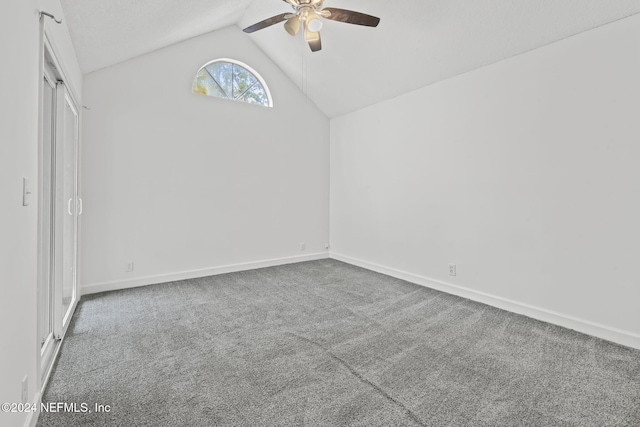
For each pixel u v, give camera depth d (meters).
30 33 1.36
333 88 4.27
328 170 4.97
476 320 2.56
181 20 3.07
